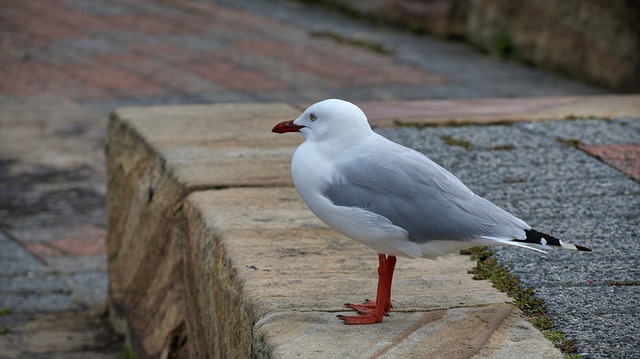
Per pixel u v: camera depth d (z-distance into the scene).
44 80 14.07
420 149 7.16
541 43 15.48
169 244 6.43
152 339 6.57
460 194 4.24
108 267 7.81
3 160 11.02
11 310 7.64
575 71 14.97
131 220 7.29
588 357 3.96
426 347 4.04
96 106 12.94
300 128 4.49
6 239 9.02
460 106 8.88
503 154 7.04
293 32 17.39
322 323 4.28
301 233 5.45
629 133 7.67
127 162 7.53
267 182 6.36
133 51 15.78
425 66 15.30
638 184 6.38
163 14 18.62
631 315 4.39
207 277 5.46
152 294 6.76
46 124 12.25
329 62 15.30
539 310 4.45
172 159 6.78
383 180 4.23
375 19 18.50
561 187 6.30
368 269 4.95
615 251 5.23
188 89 13.65
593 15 14.54
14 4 19.12
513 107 8.81
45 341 7.16
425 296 4.61
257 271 4.86
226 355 5.00
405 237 4.18
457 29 17.11
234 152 7.03
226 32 17.22
